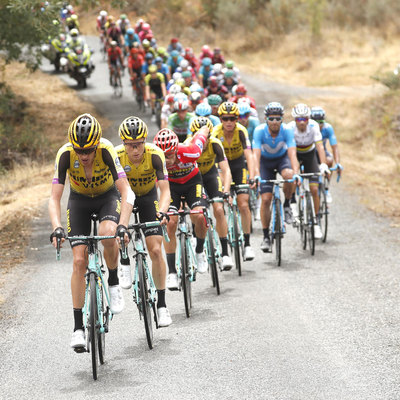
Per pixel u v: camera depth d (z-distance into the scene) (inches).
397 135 2124.8
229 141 958.4
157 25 4773.6
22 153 1991.9
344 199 1411.2
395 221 1213.1
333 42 4001.0
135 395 522.6
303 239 1058.7
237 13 4591.5
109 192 601.3
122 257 625.6
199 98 1264.8
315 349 609.6
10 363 605.3
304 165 1071.0
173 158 722.2
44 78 3139.8
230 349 617.0
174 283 751.7
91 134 528.7
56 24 1979.6
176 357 602.2
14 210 1323.8
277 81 3334.2
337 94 2856.8
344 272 890.7
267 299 779.4
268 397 509.0
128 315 744.3
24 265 957.2
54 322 717.3
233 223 904.3
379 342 621.3
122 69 2790.4
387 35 4008.4
